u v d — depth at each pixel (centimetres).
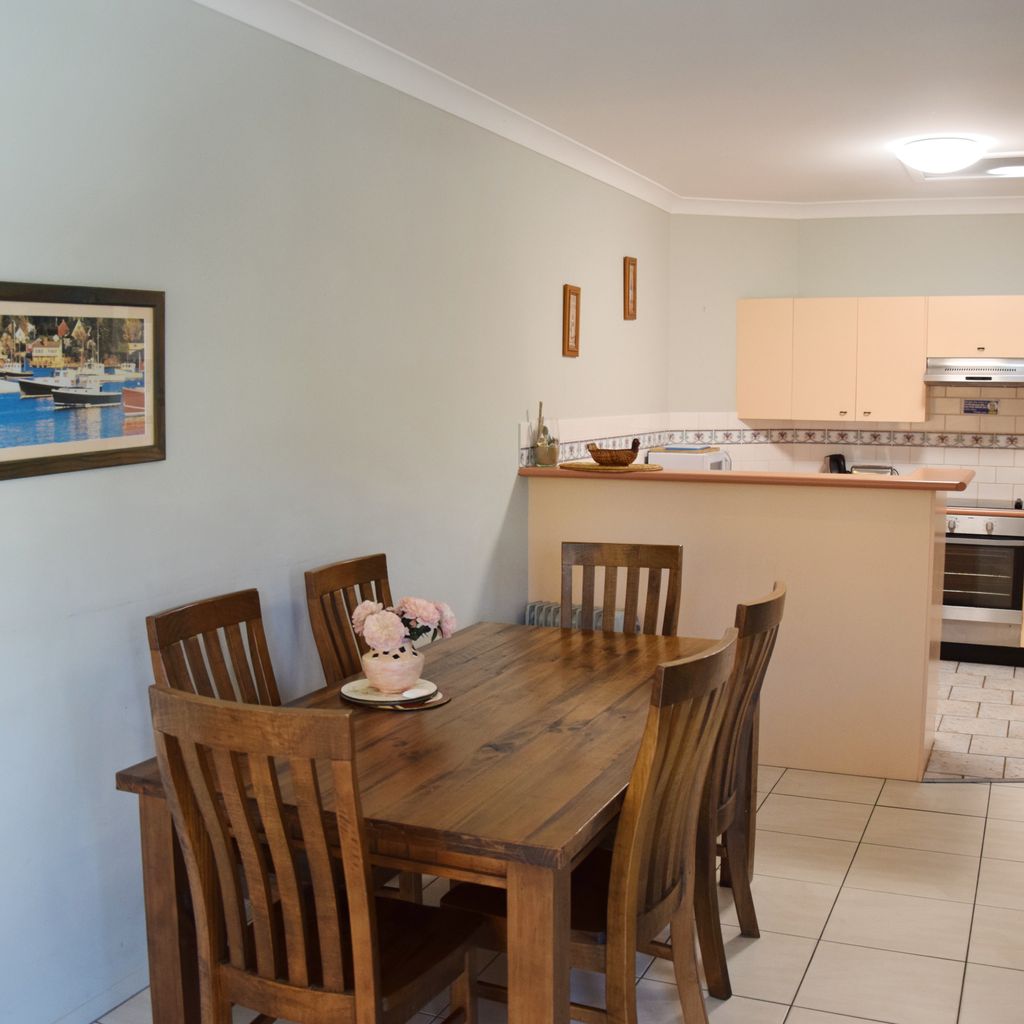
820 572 440
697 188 633
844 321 662
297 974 201
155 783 222
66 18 260
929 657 434
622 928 220
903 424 689
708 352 685
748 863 323
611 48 373
